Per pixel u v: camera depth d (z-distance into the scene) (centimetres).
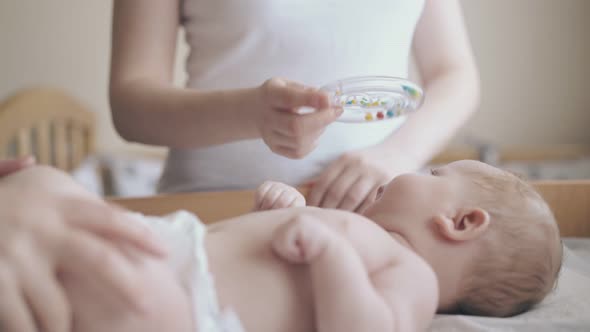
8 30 257
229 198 102
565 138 279
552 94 277
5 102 203
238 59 107
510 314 76
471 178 78
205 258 57
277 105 70
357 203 90
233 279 60
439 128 108
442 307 76
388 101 71
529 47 274
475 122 279
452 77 118
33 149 232
